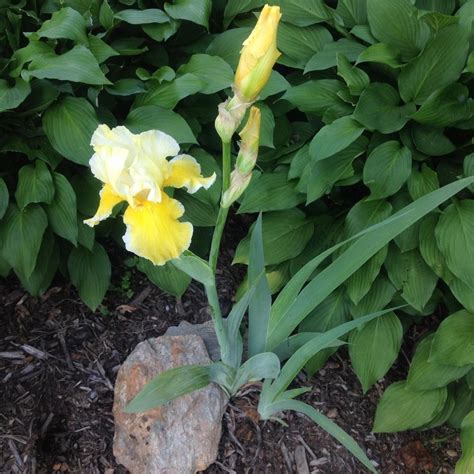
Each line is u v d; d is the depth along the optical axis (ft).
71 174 3.04
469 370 2.84
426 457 2.93
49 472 2.66
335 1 3.45
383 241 2.13
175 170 1.88
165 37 2.97
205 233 3.26
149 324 3.12
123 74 3.16
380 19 2.94
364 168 2.79
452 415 2.97
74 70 2.64
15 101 2.61
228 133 1.80
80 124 2.77
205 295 3.26
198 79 2.91
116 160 1.73
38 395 2.83
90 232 2.92
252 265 2.48
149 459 2.59
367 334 2.89
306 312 2.35
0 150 2.82
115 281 3.23
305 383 3.04
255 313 2.56
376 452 2.91
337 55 2.89
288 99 2.97
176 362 2.79
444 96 2.78
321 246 3.04
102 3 3.08
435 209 2.80
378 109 2.85
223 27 3.37
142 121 2.89
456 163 3.01
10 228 2.78
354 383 3.08
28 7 3.10
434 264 2.75
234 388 2.73
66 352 2.98
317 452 2.84
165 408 2.65
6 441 2.68
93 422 2.80
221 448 2.78
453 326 2.76
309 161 2.92
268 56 1.69
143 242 1.80
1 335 2.99
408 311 2.97
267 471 2.76
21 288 3.15
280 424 2.87
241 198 3.04
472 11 2.84
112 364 2.97
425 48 2.79
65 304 3.13
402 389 2.86
